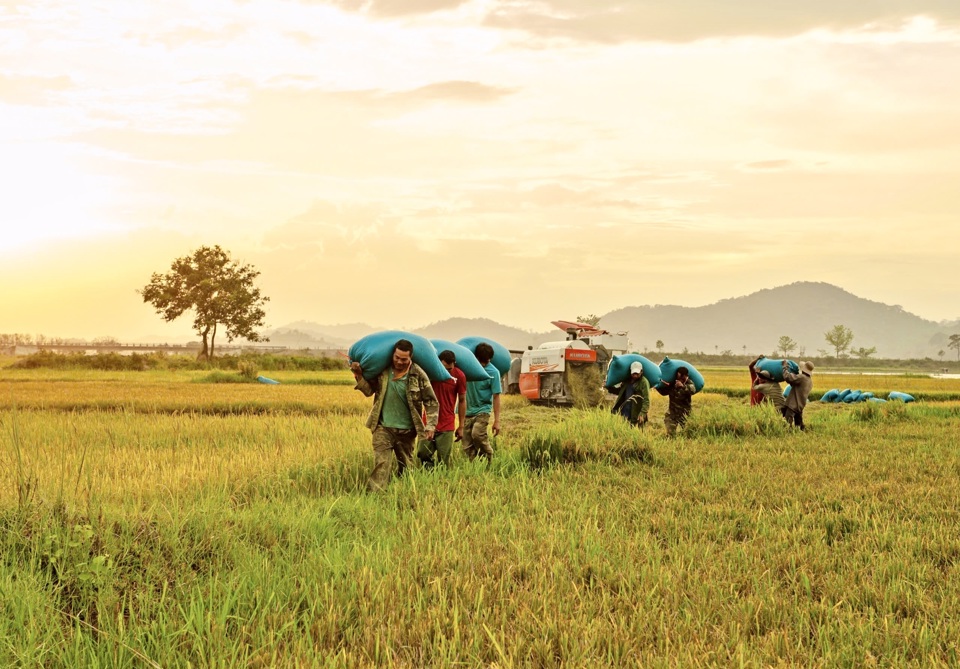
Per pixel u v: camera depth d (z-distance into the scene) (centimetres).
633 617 454
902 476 1000
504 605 470
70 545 510
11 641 409
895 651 413
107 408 2091
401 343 872
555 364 2214
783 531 664
